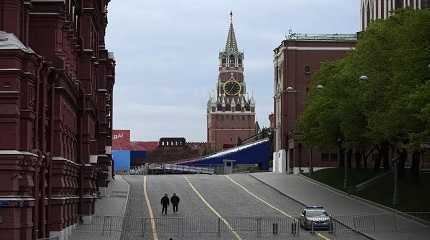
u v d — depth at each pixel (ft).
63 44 130.11
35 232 108.27
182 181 321.11
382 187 243.60
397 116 175.11
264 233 169.37
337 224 186.91
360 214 203.72
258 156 519.19
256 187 296.10
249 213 214.69
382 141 229.25
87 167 172.04
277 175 347.56
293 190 277.44
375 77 196.44
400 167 243.81
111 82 288.51
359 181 273.33
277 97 402.52
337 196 255.09
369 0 391.65
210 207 229.25
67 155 141.08
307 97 338.95
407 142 195.52
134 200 245.04
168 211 216.95
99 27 215.51
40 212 116.06
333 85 253.24
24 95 100.83
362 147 260.01
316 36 381.19
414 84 171.73
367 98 199.31
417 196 217.36
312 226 172.86
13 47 97.45
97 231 159.43
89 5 176.14
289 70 378.32
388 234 163.12
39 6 122.72
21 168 100.17
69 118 143.23
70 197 141.69
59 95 126.52
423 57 170.71
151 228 176.04
